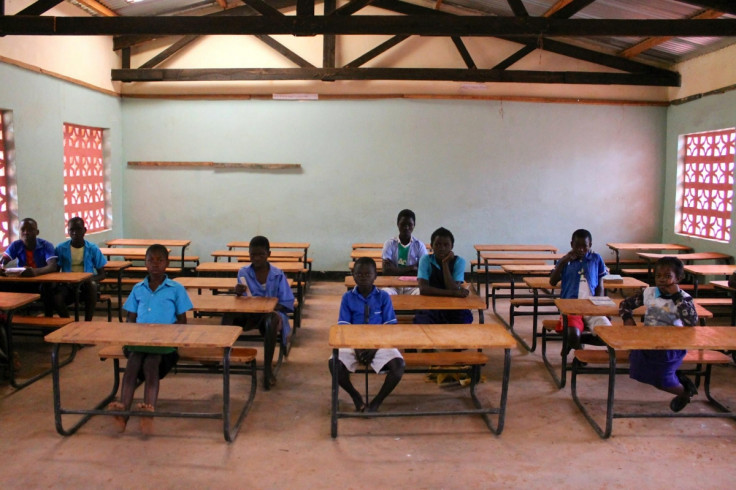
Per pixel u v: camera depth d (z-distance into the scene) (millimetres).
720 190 7883
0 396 4191
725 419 3887
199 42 8859
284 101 8977
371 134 9008
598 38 8227
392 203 9125
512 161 9086
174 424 3736
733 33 5516
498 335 3500
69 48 7527
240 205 9133
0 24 5574
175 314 3904
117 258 9094
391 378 3729
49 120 7113
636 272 8391
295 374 4770
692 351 4152
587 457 3357
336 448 3445
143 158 9078
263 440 3535
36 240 5664
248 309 4148
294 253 8195
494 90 8969
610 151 9102
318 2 8742
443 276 4660
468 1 8141
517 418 3904
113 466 3193
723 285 5367
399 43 8859
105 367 4859
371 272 3971
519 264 7430
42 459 3258
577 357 4102
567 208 9172
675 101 8812
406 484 3045
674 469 3223
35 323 4793
